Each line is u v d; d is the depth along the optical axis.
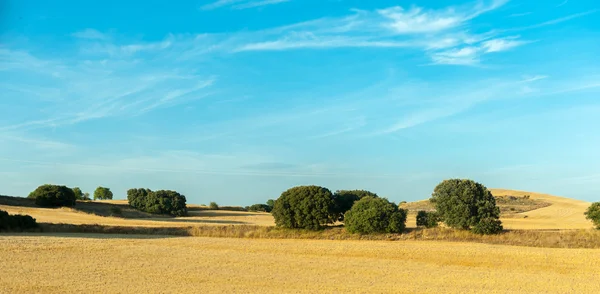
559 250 41.38
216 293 25.36
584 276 30.84
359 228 49.97
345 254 39.06
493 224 48.69
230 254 38.56
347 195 56.16
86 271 30.56
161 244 44.19
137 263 33.84
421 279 29.61
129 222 71.19
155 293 25.09
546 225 72.44
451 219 50.28
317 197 52.16
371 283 28.41
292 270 32.12
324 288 26.97
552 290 26.89
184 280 28.47
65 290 25.48
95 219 73.38
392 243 46.00
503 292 26.25
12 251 37.72
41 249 39.19
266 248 42.00
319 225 52.28
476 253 39.22
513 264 34.91
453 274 31.16
